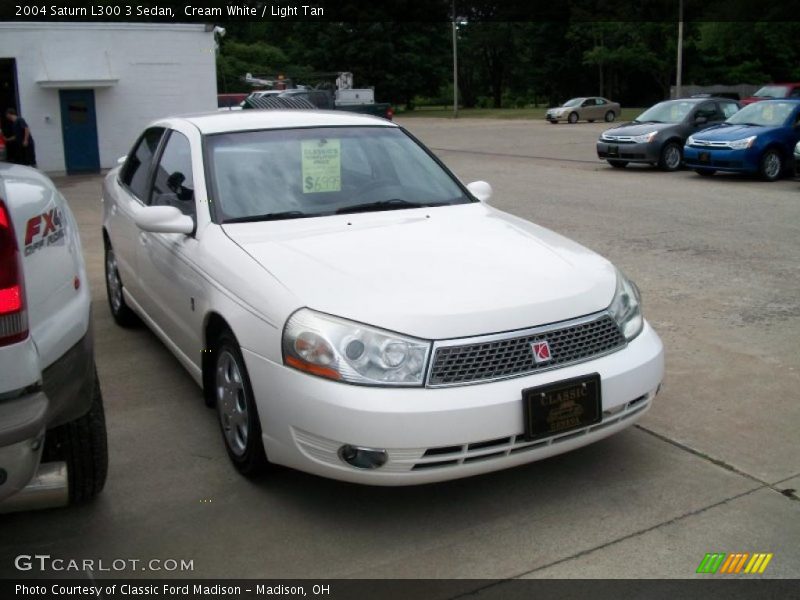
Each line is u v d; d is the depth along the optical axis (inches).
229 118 197.9
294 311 132.9
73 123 786.2
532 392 129.5
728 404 184.7
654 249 353.4
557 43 3006.9
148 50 795.4
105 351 226.8
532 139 1159.0
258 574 123.6
